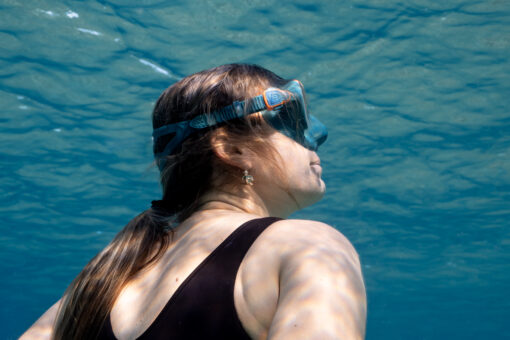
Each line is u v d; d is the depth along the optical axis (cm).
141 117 1470
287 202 123
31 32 1176
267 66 1285
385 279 3109
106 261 108
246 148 115
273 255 82
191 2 1077
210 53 1238
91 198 1930
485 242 2394
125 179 1775
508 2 1073
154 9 1099
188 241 101
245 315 80
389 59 1248
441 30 1162
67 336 104
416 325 4725
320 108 1431
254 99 117
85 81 1332
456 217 2112
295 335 64
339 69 1285
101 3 1090
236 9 1098
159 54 1239
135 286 101
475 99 1387
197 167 117
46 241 2369
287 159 121
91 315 100
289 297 71
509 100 1384
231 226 96
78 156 1652
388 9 1104
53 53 1240
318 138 131
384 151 1628
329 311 66
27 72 1303
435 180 1803
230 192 116
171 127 119
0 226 2183
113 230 2253
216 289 84
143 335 86
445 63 1259
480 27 1148
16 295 3453
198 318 82
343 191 1864
